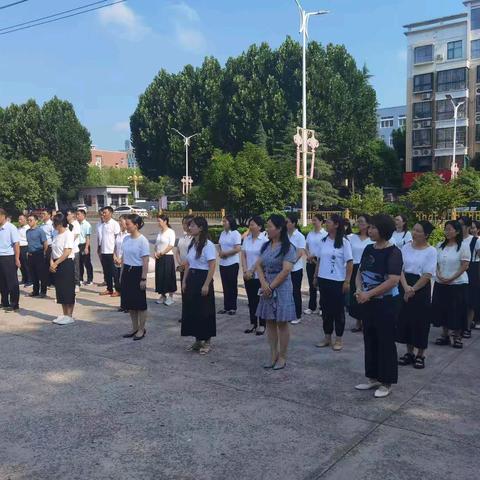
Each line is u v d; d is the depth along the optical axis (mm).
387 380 4859
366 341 5027
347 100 45781
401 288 5883
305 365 5875
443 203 19844
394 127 82125
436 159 46812
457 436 4086
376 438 4047
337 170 47312
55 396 4938
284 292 5602
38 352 6414
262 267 5672
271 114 43562
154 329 7602
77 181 57000
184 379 5406
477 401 4816
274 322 5762
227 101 46812
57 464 3666
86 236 11852
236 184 24016
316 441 3996
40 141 53438
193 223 6301
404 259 5980
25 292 11102
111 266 10375
